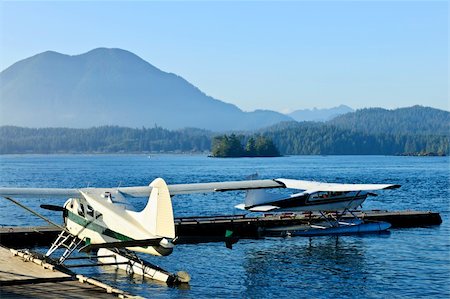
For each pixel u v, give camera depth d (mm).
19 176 106312
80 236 22984
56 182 87188
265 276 24812
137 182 86562
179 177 99750
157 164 183375
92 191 22609
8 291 17984
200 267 26547
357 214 41000
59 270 20844
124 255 24688
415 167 152250
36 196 21641
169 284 23062
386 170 131875
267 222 37281
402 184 83312
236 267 26562
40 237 32375
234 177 98688
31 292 17891
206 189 25406
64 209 23953
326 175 107438
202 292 22141
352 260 28156
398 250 30734
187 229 35312
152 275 23688
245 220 37250
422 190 72938
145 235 20000
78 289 18344
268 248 31406
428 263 27328
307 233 35531
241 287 22953
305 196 36500
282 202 36219
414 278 24406
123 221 20953
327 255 29422
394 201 59031
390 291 22391
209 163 187875
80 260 26875
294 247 31766
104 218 21688
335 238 34656
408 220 40594
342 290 22547
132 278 23797
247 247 31625
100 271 24812
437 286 23078
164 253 19672
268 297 21562
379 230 37188
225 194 67500
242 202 57844
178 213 48562
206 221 36719
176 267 26547
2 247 25094
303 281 23984
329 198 37031
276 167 148500
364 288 22828
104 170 135125
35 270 20516
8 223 42969
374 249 31062
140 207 54375
